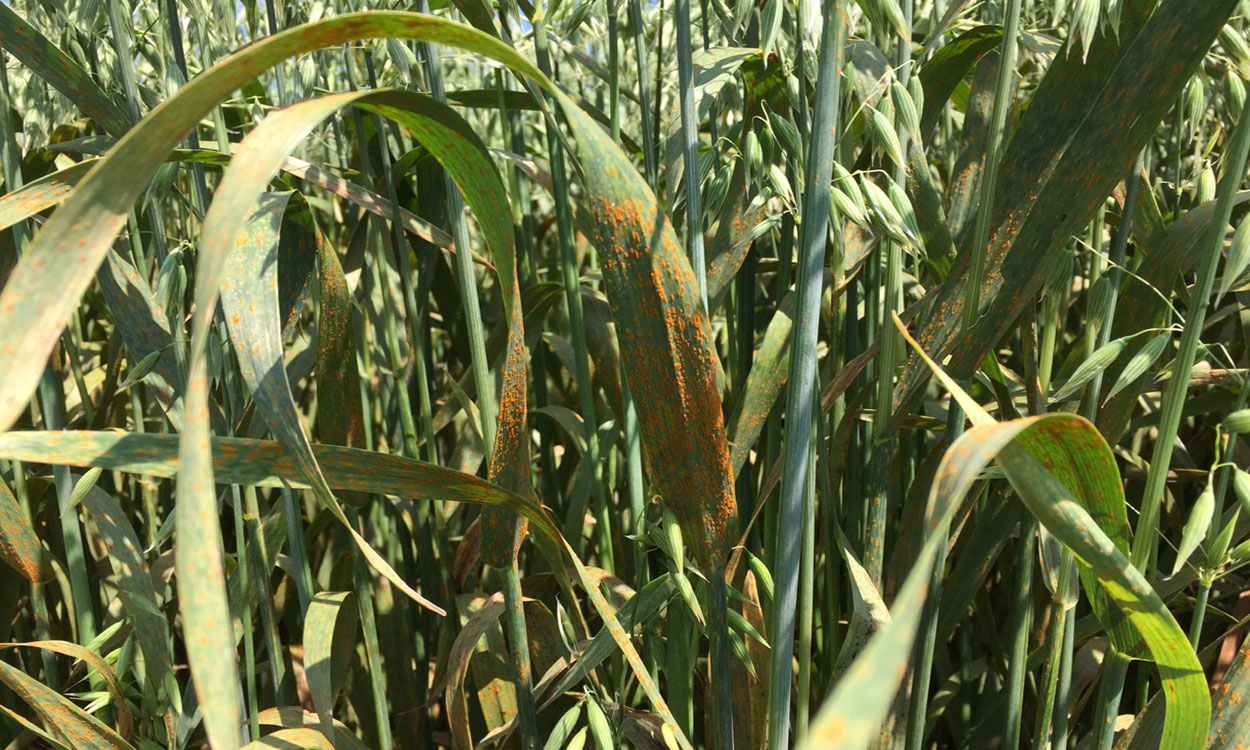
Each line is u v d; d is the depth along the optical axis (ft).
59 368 1.70
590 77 2.14
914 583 0.35
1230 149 0.76
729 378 1.47
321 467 0.79
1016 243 0.91
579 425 1.65
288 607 1.82
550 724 1.43
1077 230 0.89
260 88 1.75
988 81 1.16
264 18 1.49
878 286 1.34
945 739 1.84
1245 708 0.90
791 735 1.27
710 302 1.19
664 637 1.34
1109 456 0.69
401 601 1.70
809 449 0.91
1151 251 1.15
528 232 1.69
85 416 1.88
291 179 1.79
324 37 0.60
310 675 1.26
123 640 1.50
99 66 1.35
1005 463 0.67
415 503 1.61
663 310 0.82
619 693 1.12
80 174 1.00
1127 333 1.17
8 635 1.63
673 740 0.93
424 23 0.61
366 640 1.34
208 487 0.52
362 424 1.27
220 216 0.53
